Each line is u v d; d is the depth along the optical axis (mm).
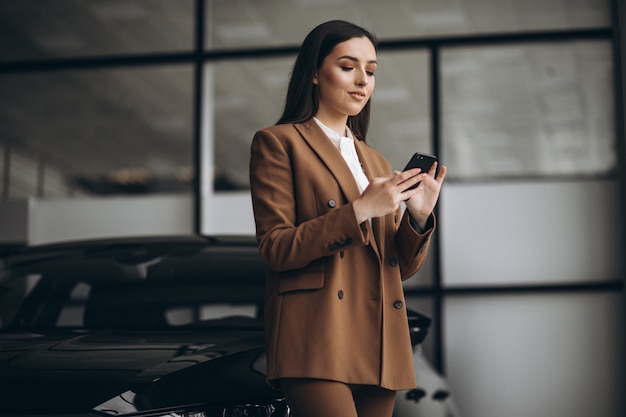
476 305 6547
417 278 6637
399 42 6844
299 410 2139
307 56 2279
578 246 6465
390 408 2232
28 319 3750
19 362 2869
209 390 2760
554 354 6434
